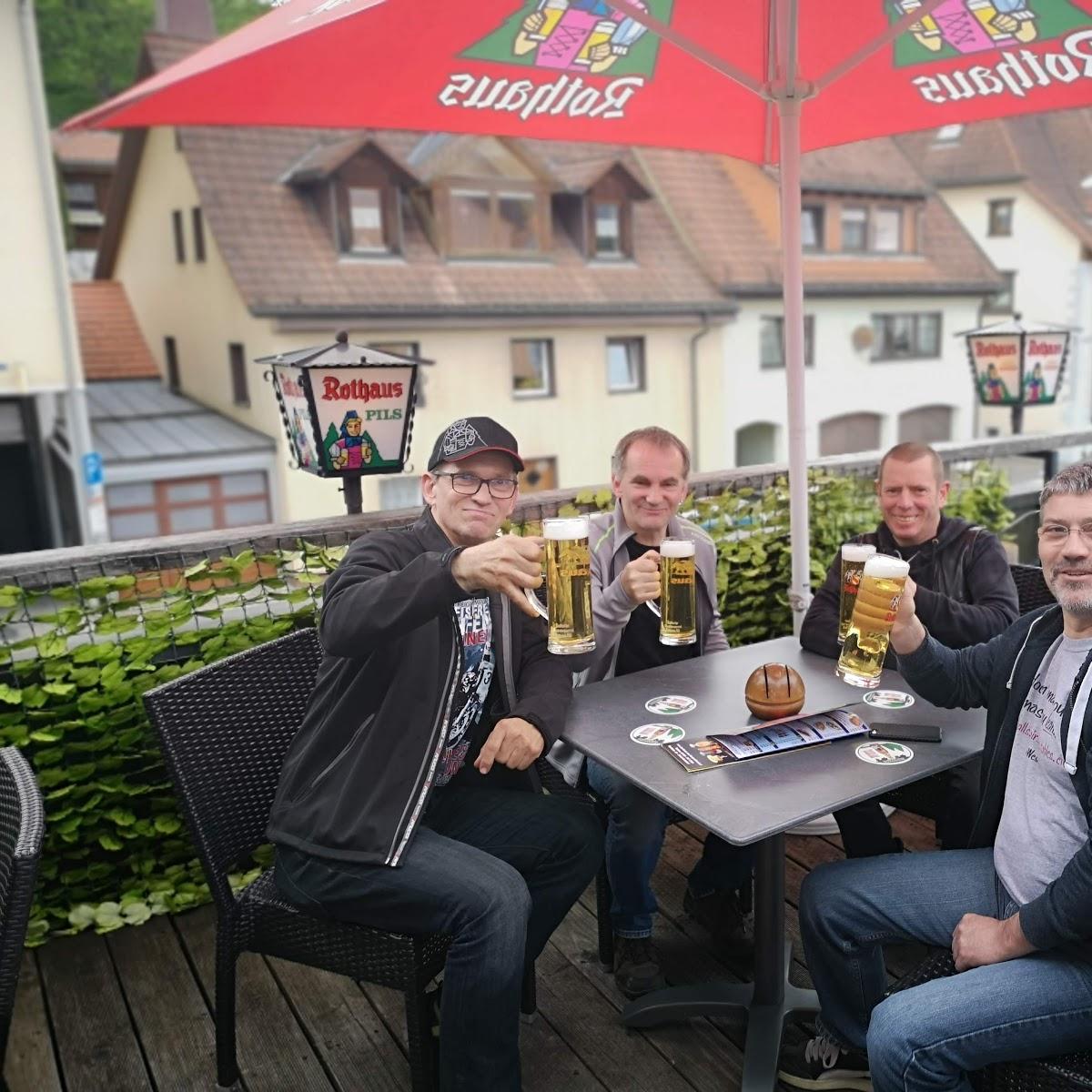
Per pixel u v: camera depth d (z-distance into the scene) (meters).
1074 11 2.23
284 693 2.21
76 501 16.09
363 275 19.66
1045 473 4.96
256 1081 2.13
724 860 2.43
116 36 28.08
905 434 26.56
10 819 1.47
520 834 2.07
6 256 14.66
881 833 2.42
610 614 2.35
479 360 20.39
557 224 21.66
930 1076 1.55
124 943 2.65
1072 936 1.52
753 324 23.14
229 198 20.03
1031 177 33.53
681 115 2.89
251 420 20.88
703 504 3.53
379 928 1.88
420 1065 1.88
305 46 1.98
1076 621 1.71
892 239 25.92
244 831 2.10
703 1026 2.26
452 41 2.15
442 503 2.04
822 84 2.51
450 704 1.92
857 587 2.13
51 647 2.54
